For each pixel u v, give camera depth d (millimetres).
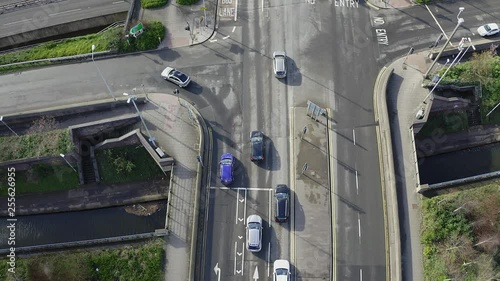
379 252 61094
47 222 70938
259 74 73000
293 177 65500
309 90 71625
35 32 83500
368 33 76500
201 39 76250
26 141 69500
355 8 78625
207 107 70938
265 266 60656
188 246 62125
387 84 71812
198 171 65312
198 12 78438
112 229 69938
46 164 70750
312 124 68938
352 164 66188
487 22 78000
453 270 59406
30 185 71688
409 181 65375
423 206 63406
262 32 76500
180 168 66812
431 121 73750
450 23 77875
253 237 59875
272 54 74625
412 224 62781
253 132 67812
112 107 71812
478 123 74625
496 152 74438
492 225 63094
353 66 73688
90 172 72125
